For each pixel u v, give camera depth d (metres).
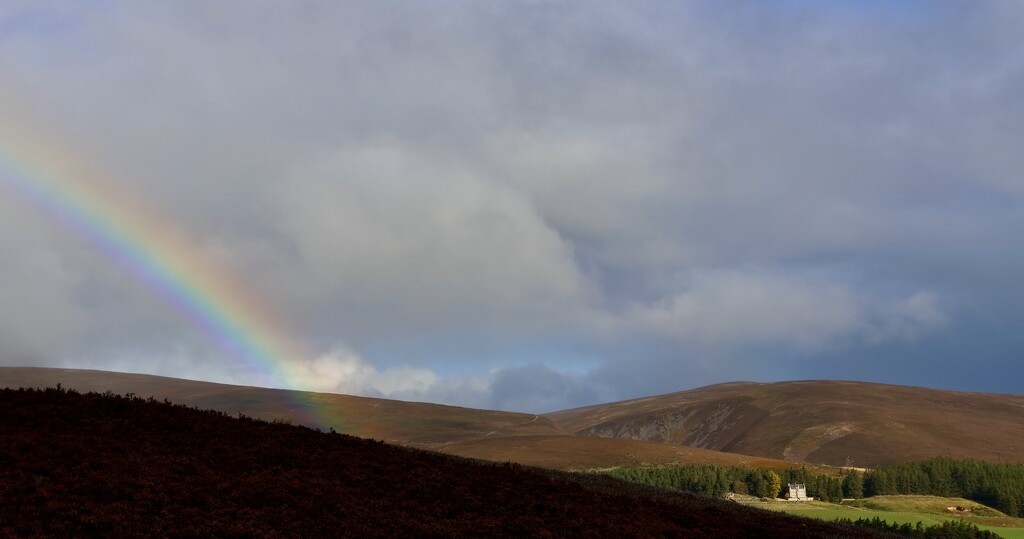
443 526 27.50
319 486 30.03
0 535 20.03
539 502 33.84
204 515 24.25
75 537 20.84
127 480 26.05
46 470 25.86
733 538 33.38
